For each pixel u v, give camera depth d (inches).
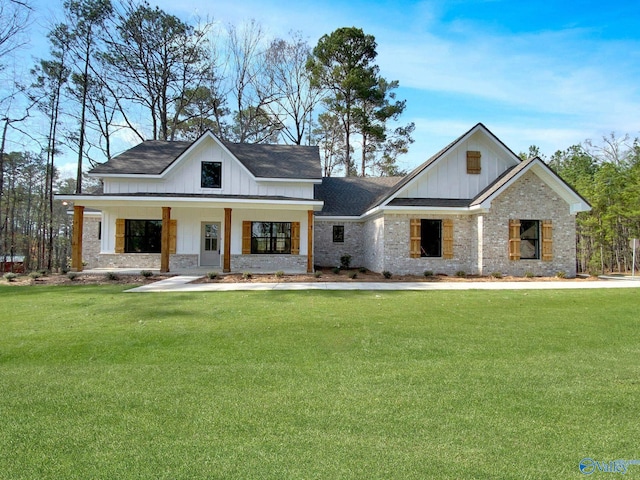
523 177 677.3
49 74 945.5
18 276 615.5
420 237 690.2
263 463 116.7
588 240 1141.1
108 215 746.8
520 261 673.6
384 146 1379.2
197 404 159.6
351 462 117.3
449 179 729.0
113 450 124.6
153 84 1096.2
